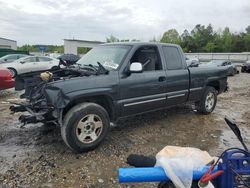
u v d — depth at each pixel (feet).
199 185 6.77
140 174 6.79
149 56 18.34
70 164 13.35
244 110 26.86
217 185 7.13
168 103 19.53
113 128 19.11
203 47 288.10
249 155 7.32
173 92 19.62
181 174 6.82
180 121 21.35
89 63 18.01
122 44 18.13
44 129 18.56
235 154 7.32
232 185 6.89
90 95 14.66
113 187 11.37
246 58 158.71
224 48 276.00
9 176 12.07
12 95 32.94
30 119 14.39
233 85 50.55
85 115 14.33
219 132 18.95
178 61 20.33
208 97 23.47
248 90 42.91
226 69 25.00
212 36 294.46
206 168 7.18
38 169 12.77
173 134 18.25
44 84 15.15
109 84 15.49
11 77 30.60
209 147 16.11
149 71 18.03
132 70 16.14
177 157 7.40
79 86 14.29
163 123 20.65
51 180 11.81
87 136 14.73
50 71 17.83
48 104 14.06
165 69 19.08
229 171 6.91
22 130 18.39
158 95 18.45
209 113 23.90
